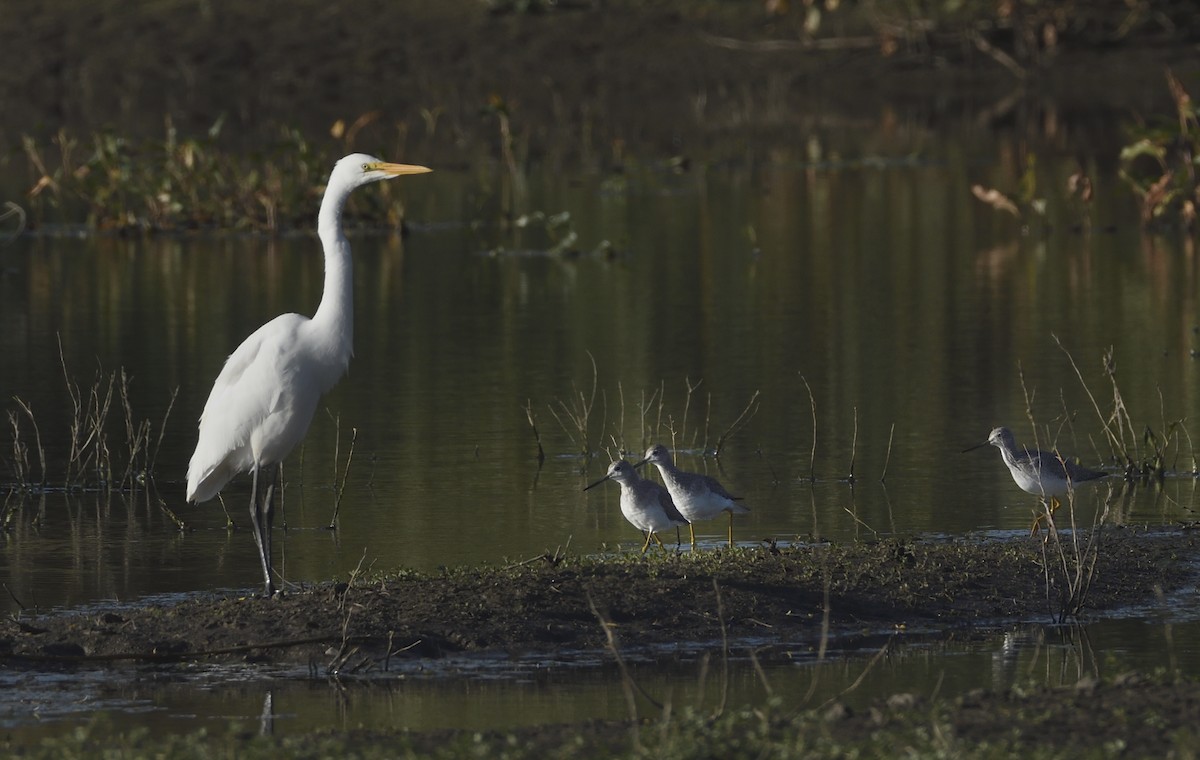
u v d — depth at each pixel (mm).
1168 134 29844
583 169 39812
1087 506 13984
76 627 10695
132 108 47906
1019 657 10438
